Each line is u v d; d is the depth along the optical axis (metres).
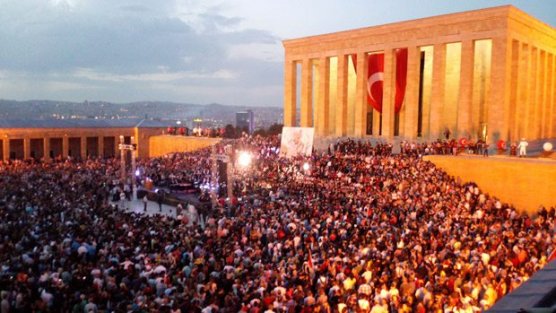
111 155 93.25
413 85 52.06
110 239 22.28
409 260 19.23
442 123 53.19
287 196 36.31
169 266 19.34
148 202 47.53
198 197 44.91
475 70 52.94
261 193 38.22
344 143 50.06
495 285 16.47
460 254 19.78
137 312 13.83
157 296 15.79
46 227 24.45
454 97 53.94
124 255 19.92
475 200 32.34
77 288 16.44
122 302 14.66
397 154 45.44
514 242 21.95
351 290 16.23
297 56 65.19
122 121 97.94
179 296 14.80
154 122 98.00
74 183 44.28
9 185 40.31
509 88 46.31
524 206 34.41
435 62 50.06
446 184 34.72
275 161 48.19
